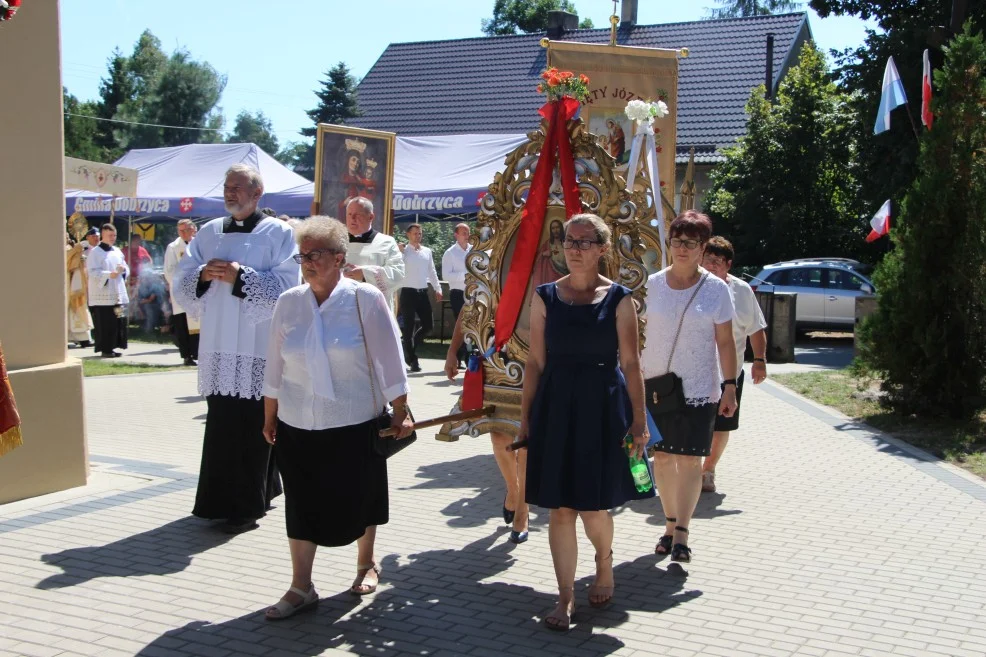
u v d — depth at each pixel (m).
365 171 11.01
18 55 6.45
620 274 5.83
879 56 22.02
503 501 7.01
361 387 4.70
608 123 9.81
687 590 5.13
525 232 5.98
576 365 4.55
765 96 32.00
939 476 7.91
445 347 18.59
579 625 4.62
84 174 16.75
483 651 4.30
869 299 13.98
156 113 64.25
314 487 4.62
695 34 35.25
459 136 21.48
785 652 4.31
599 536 4.79
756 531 6.27
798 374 14.67
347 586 5.12
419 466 8.21
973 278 10.02
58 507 6.44
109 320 16.47
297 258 4.71
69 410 6.86
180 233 14.62
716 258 6.96
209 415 6.03
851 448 9.07
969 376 10.20
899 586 5.21
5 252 6.49
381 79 38.16
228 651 4.24
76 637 4.34
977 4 20.70
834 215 26.59
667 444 5.46
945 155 10.23
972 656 4.28
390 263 8.09
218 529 6.04
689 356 5.49
